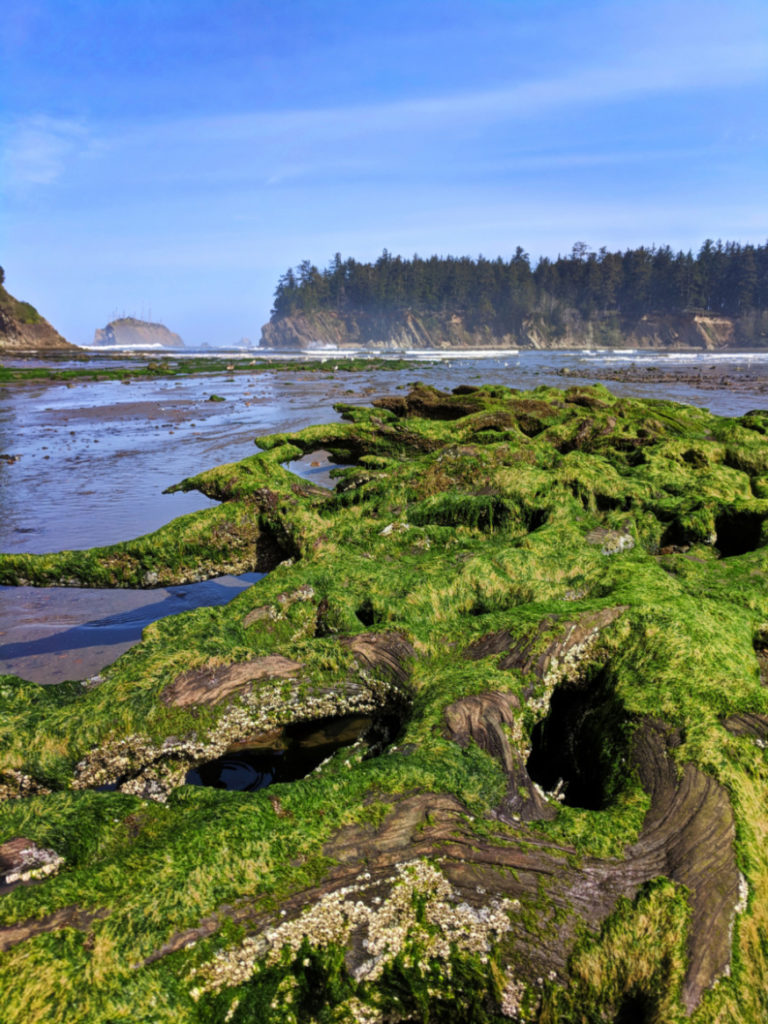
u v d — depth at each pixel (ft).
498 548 21.11
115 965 8.27
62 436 65.10
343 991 8.96
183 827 10.27
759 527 24.27
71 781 12.83
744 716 12.25
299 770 15.57
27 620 24.12
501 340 652.89
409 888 9.52
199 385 124.77
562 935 9.20
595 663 14.98
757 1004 8.65
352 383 124.77
